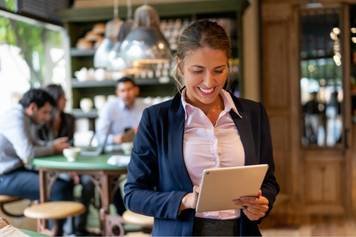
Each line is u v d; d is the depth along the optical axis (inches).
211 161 57.4
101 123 181.2
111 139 162.2
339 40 197.6
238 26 193.3
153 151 59.0
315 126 203.2
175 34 197.8
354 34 202.5
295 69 198.4
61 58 219.9
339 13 196.7
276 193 60.9
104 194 133.7
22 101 152.9
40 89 162.7
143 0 207.9
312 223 190.1
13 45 195.8
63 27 214.8
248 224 58.4
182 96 59.5
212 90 56.4
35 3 192.9
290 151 201.0
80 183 161.8
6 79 191.2
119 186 149.0
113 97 215.8
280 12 198.4
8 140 146.9
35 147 146.3
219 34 55.6
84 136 189.9
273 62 200.4
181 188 57.4
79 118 214.5
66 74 215.9
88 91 222.7
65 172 136.6
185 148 57.6
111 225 133.9
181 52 57.2
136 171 59.6
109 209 134.9
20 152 143.6
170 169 57.6
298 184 201.9
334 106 201.3
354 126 214.8
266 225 187.6
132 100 183.0
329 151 201.3
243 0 190.1
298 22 198.5
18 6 178.2
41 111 153.1
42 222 139.0
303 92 202.7
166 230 57.7
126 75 202.1
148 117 59.3
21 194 148.7
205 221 57.7
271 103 201.3
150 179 60.0
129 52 145.3
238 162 58.0
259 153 60.4
